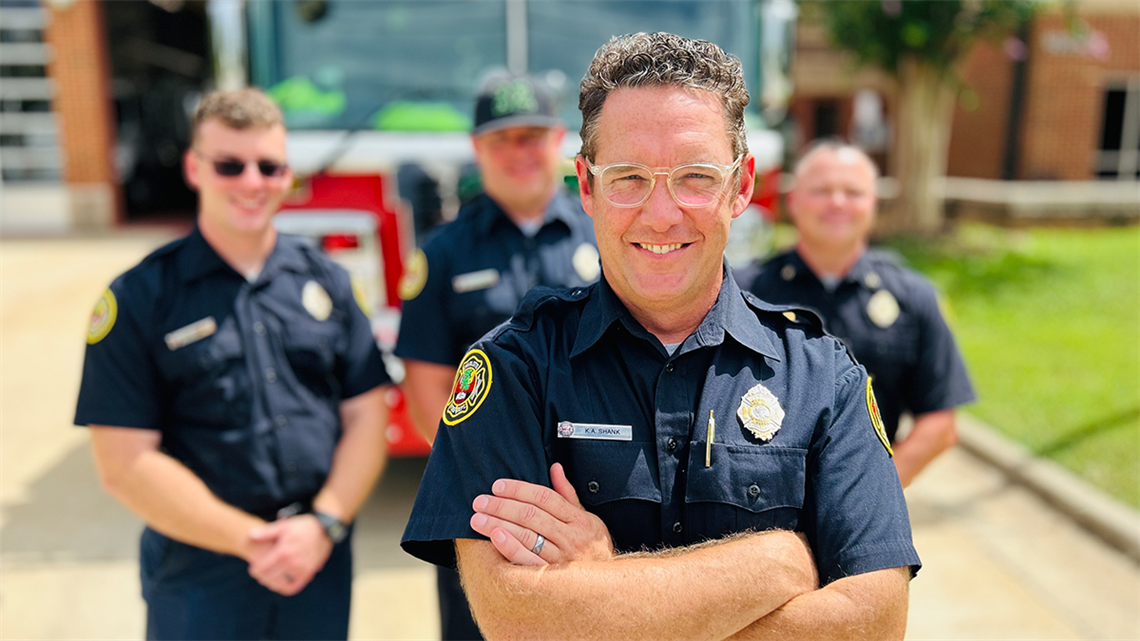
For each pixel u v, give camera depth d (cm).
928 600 318
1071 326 668
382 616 307
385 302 368
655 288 135
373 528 372
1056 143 1209
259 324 217
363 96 396
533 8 405
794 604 128
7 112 1250
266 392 215
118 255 1045
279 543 208
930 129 1045
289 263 226
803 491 138
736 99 134
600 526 133
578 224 252
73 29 1220
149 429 209
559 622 126
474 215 249
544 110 240
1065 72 1189
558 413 138
